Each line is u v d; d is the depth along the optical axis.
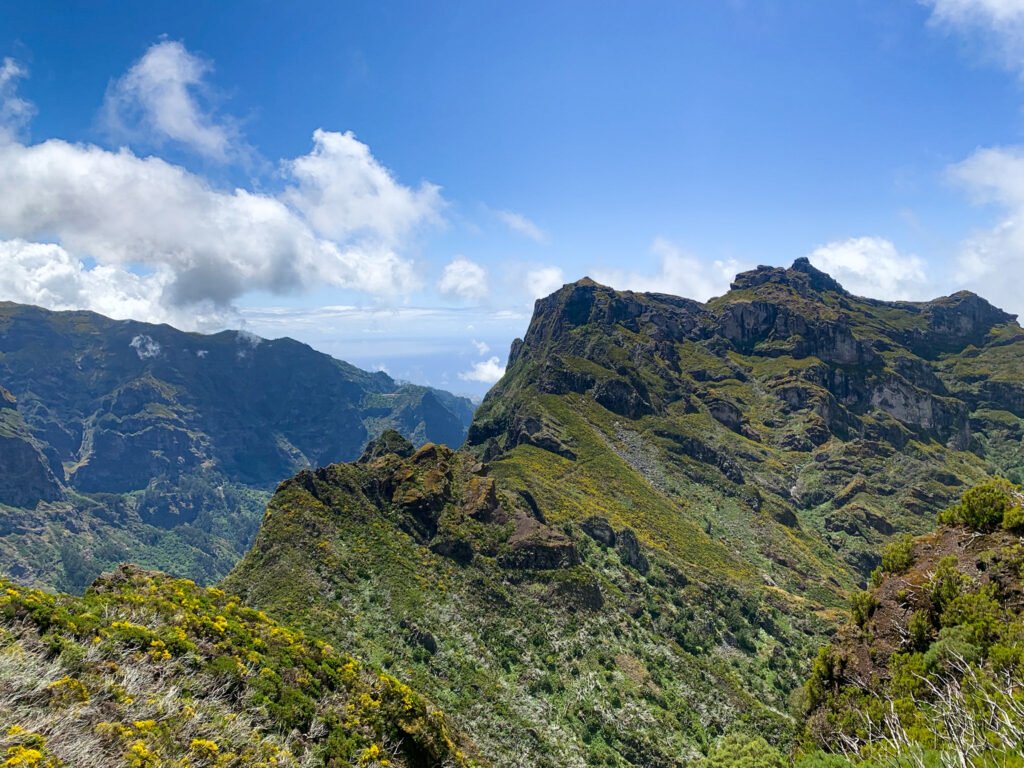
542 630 60.56
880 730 14.25
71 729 12.66
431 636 52.44
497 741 41.94
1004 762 9.37
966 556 20.45
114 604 22.05
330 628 49.53
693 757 48.88
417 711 24.14
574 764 42.62
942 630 18.00
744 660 75.81
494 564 69.31
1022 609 17.28
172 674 18.19
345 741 19.95
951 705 12.27
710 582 95.31
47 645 16.22
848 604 112.31
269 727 18.53
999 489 21.64
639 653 63.22
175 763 13.85
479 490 78.94
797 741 20.98
